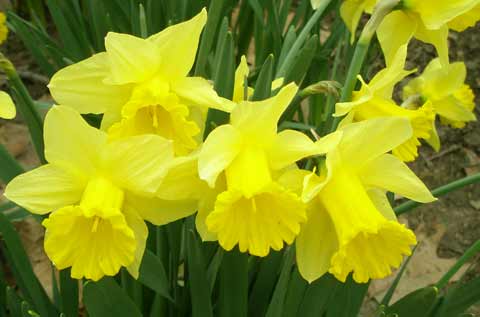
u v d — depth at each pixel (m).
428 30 0.47
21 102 0.46
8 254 0.52
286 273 0.43
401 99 0.88
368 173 0.40
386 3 0.41
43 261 0.65
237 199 0.38
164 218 0.40
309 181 0.38
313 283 0.44
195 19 0.40
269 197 0.39
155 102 0.40
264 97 0.45
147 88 0.40
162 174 0.38
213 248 0.48
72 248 0.39
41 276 0.64
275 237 0.39
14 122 0.78
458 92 0.65
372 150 0.39
